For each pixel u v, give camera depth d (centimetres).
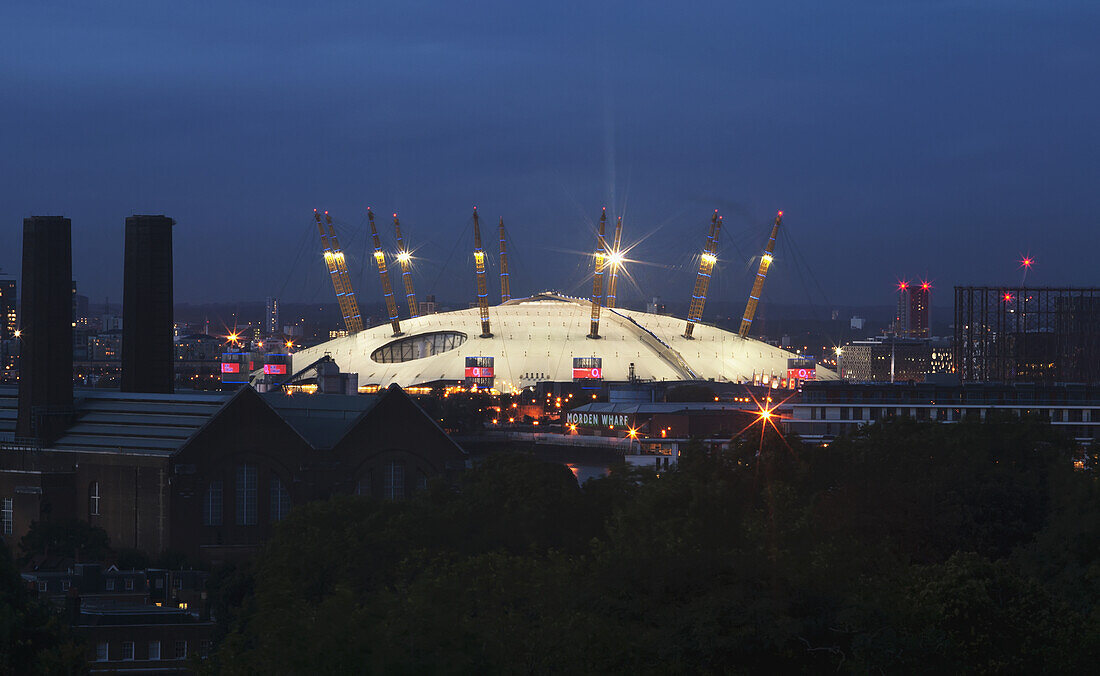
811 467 19950
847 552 13238
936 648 11438
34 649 13612
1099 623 12462
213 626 17850
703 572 11862
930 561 18712
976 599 12094
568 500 18938
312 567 17000
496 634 11206
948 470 19825
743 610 11006
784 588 11444
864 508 18938
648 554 12612
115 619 17800
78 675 12838
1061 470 19975
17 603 14488
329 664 10344
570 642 10969
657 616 11494
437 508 18525
